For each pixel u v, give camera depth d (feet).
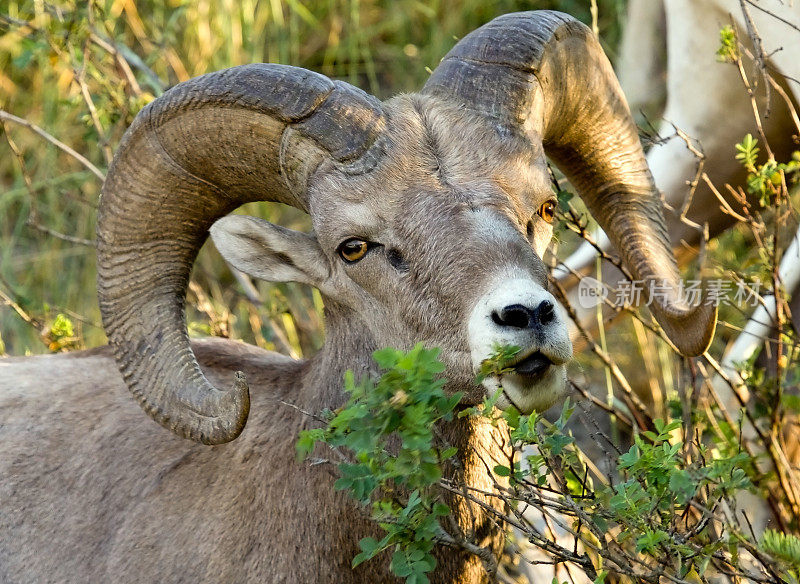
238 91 25.73
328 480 26.48
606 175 30.19
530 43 26.73
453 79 26.48
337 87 25.54
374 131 25.23
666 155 38.65
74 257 52.01
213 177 27.22
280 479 27.04
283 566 26.76
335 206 25.41
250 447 27.63
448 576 26.76
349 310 26.86
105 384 30.53
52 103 55.36
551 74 27.35
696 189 38.58
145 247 27.50
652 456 22.97
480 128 25.66
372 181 25.11
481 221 24.26
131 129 26.86
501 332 22.82
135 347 27.43
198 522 27.37
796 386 34.45
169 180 27.09
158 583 27.25
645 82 44.06
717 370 32.24
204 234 28.37
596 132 29.60
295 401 27.94
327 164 25.46
